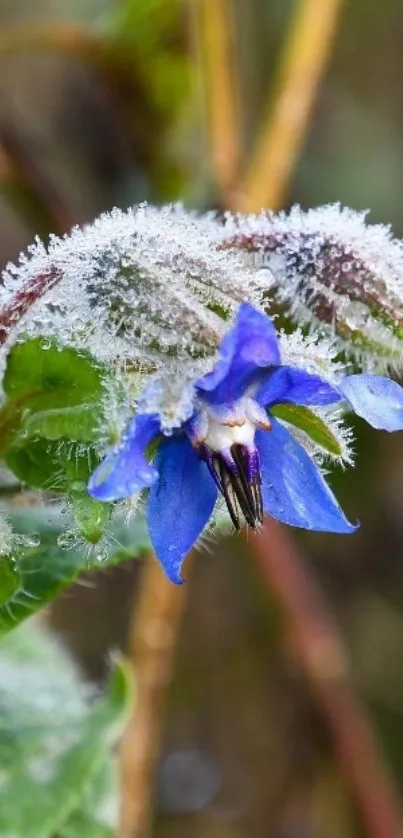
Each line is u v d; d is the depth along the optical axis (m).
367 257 0.23
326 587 0.40
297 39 0.31
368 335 0.23
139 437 0.21
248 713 0.40
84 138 0.35
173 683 0.40
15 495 0.23
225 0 0.31
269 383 0.21
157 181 0.34
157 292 0.21
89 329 0.22
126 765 0.29
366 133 0.41
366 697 0.39
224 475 0.21
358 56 0.41
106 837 0.26
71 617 0.39
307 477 0.21
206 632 0.40
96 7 0.39
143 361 0.21
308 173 0.40
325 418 0.22
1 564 0.22
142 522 0.23
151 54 0.32
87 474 0.22
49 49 0.32
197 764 0.40
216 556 0.40
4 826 0.26
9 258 0.40
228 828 0.39
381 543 0.39
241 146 0.35
